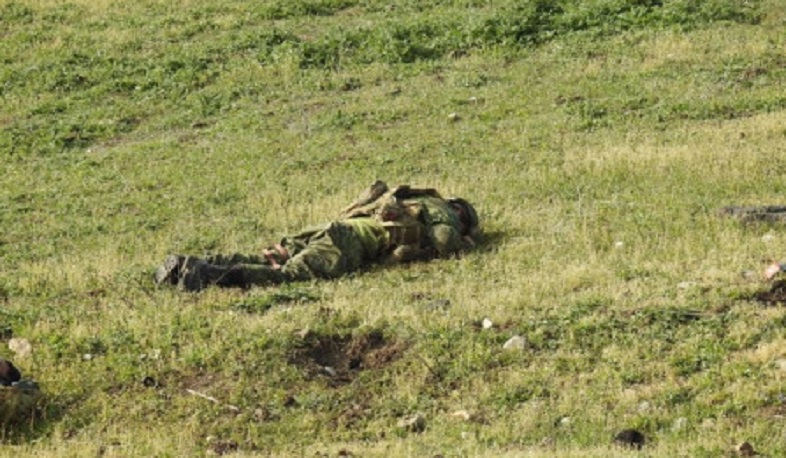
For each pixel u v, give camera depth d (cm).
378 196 5066
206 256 4816
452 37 7950
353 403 3897
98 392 3950
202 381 4009
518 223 5256
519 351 4059
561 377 3934
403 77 7581
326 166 6281
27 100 7650
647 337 4075
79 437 3741
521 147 6347
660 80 7150
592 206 5406
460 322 4219
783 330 4056
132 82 7756
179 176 6262
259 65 7831
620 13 8112
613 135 6438
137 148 6794
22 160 6825
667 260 4697
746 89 7000
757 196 5400
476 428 3697
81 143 7075
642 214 5216
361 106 7131
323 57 7869
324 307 4347
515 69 7531
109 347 4181
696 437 3547
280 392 3938
